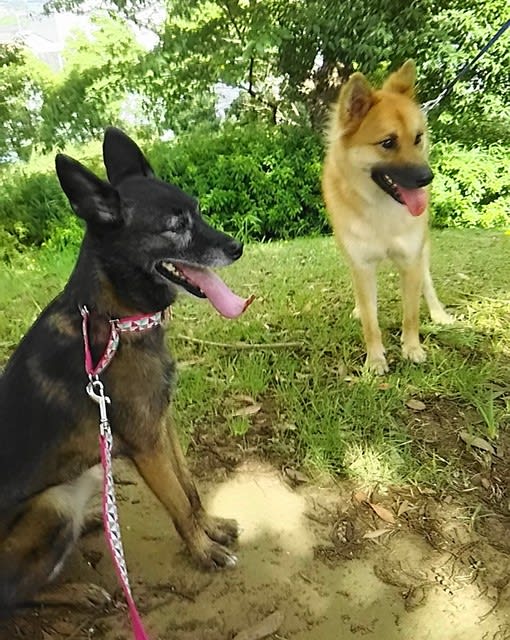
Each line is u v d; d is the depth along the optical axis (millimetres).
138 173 854
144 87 3627
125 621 803
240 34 3559
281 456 1053
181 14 3592
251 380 1216
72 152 3541
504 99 3605
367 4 3385
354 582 836
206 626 789
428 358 1284
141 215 760
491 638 759
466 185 3203
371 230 1212
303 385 1210
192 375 1241
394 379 1204
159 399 798
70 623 806
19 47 3734
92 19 3838
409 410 1130
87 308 762
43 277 2045
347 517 935
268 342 1371
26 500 758
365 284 1251
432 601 807
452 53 3365
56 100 3531
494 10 3430
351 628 777
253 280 1843
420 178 1137
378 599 812
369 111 1185
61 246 2797
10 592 760
